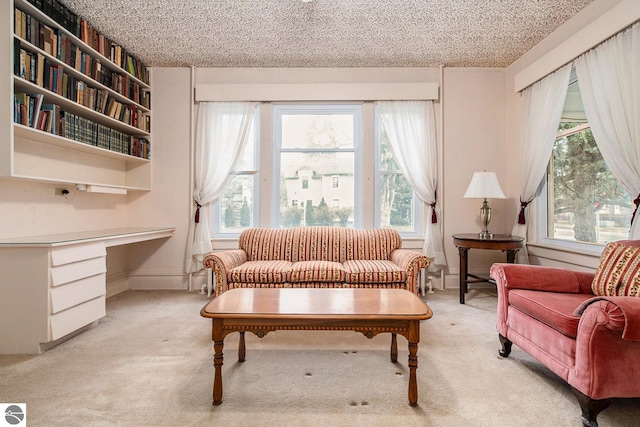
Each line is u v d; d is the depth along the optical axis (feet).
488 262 11.75
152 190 11.78
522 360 6.19
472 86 11.78
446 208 11.80
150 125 11.71
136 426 4.26
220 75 11.80
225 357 6.31
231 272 8.42
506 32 9.48
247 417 4.47
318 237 10.35
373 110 11.71
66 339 7.14
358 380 5.47
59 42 7.82
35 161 8.06
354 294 6.09
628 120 6.78
